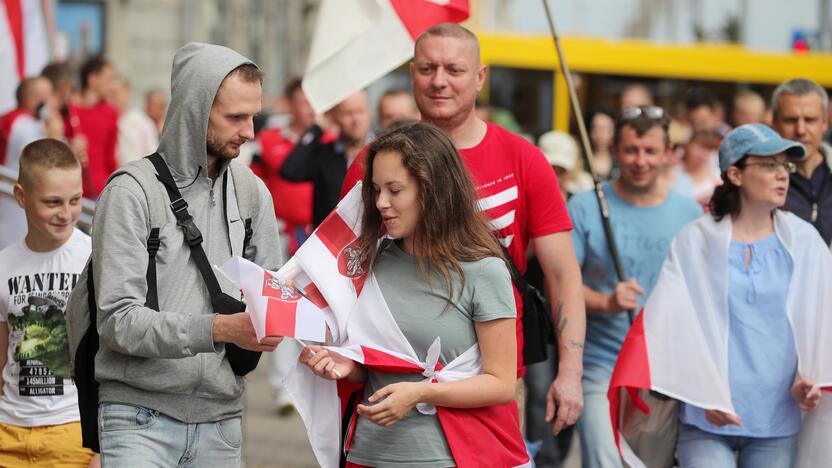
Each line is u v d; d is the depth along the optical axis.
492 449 8.69
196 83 8.62
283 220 21.50
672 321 10.96
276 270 9.34
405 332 8.66
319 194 17.50
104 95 24.06
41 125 19.31
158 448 8.63
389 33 12.10
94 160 23.69
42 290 10.35
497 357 8.62
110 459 8.56
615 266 12.80
